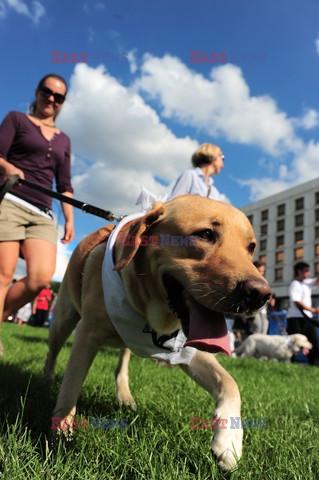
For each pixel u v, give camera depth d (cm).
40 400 277
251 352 1112
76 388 232
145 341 241
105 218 317
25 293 370
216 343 199
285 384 496
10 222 356
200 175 528
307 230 5575
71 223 420
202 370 236
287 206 5903
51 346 358
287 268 5784
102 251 266
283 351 1065
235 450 190
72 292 305
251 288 187
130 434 229
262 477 184
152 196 364
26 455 178
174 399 323
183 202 226
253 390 404
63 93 396
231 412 204
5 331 971
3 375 343
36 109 405
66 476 167
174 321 240
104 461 187
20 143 380
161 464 180
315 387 489
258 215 6356
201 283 202
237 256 207
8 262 358
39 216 373
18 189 368
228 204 235
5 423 218
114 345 266
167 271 218
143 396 325
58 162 404
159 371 488
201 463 189
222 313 210
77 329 256
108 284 237
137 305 233
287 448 219
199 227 213
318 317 1101
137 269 233
